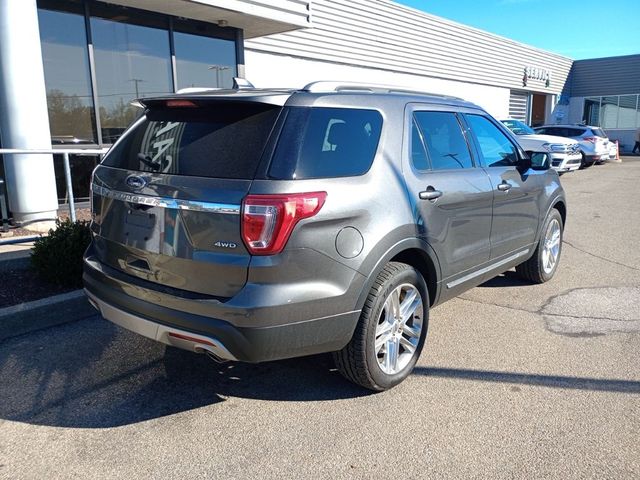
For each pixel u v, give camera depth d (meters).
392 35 17.11
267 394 3.59
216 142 3.08
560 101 31.67
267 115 3.06
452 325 4.73
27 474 2.79
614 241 8.02
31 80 6.94
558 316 4.93
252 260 2.83
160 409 3.41
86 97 8.73
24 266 5.54
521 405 3.41
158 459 2.91
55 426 3.21
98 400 3.51
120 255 3.36
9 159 7.07
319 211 2.95
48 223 7.24
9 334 4.43
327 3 14.43
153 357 4.11
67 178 6.02
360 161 3.31
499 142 4.91
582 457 2.88
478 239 4.34
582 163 21.34
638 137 30.66
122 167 3.45
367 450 2.97
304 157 3.00
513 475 2.74
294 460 2.89
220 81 10.67
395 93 3.85
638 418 3.24
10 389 3.63
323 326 3.06
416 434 3.11
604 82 31.86
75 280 5.05
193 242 2.95
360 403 3.46
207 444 3.04
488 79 23.34
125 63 9.14
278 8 9.91
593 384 3.67
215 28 10.40
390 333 3.54
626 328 4.63
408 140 3.70
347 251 3.10
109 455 2.95
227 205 2.83
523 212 5.06
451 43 20.30
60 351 4.20
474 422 3.22
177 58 9.86
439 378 3.78
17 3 6.73
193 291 3.00
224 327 2.86
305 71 14.14
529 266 5.70
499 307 5.17
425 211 3.64
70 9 8.34
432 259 3.77
